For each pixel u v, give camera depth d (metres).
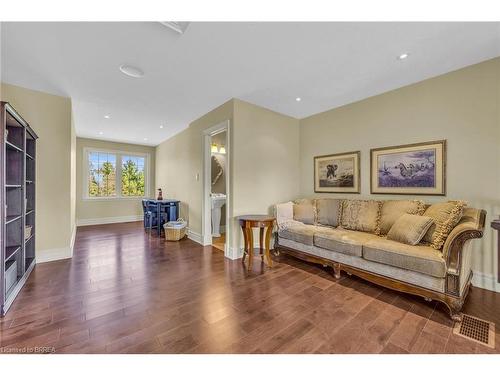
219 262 3.24
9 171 2.42
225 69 2.55
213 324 1.76
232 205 3.40
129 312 1.92
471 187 2.46
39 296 2.18
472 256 2.44
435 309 2.01
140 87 3.01
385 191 3.17
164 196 6.37
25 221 2.64
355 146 3.53
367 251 2.44
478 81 2.42
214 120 3.84
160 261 3.26
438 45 2.12
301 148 4.37
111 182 6.62
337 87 3.02
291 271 2.92
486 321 1.82
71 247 3.55
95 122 4.63
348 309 2.00
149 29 1.89
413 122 2.90
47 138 3.20
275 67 2.51
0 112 1.88
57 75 2.68
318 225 3.52
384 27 1.87
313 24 1.84
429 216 2.41
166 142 6.25
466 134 2.49
